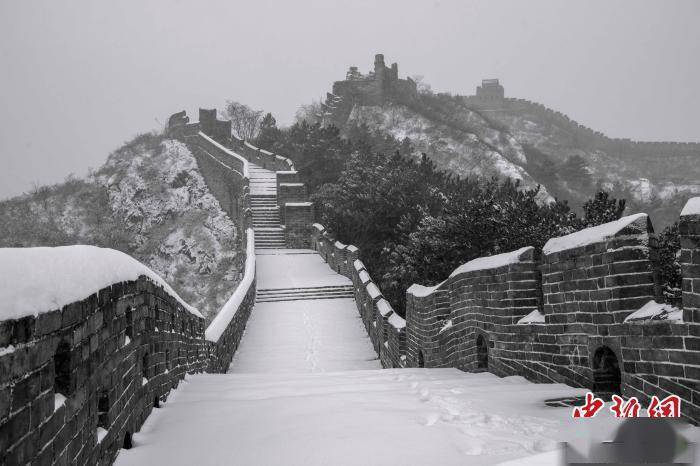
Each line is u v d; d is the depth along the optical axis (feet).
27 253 12.64
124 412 19.74
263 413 23.98
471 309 39.11
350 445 18.16
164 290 29.60
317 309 89.66
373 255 98.02
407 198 100.22
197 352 44.29
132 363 21.34
